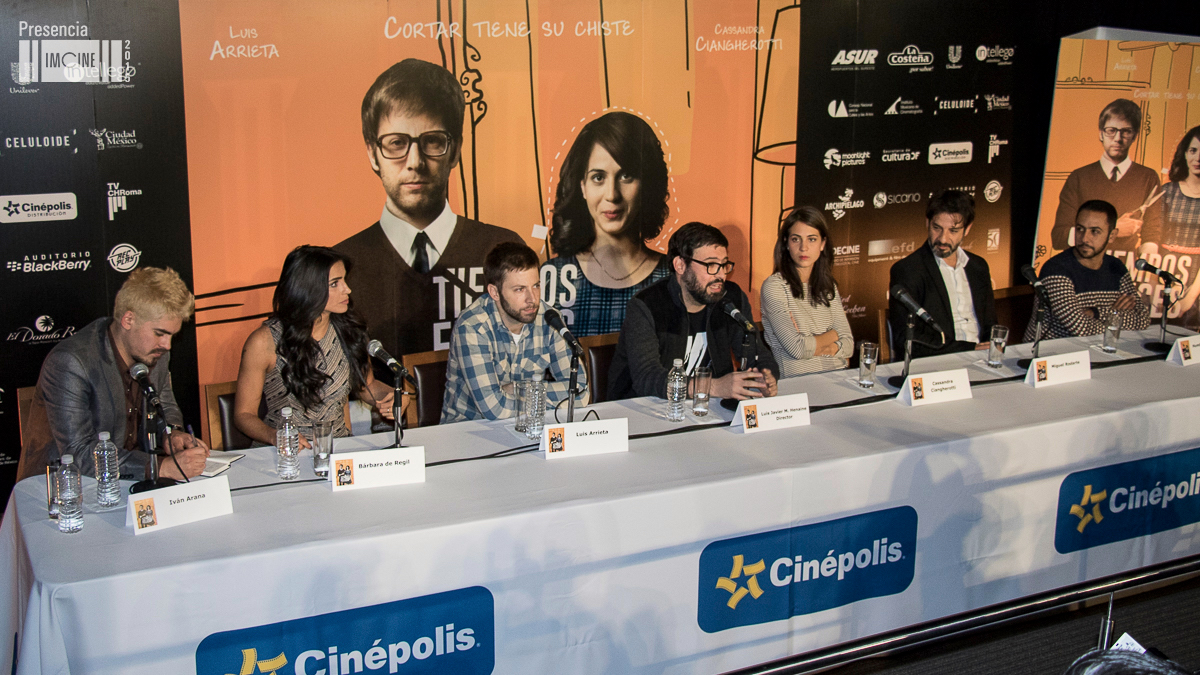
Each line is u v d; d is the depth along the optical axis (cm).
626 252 443
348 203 382
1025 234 546
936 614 257
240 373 286
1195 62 531
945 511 250
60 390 231
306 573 184
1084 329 414
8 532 208
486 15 391
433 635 198
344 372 297
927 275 409
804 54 460
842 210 487
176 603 175
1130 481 280
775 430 257
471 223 407
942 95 500
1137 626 272
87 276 343
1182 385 302
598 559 209
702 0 432
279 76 360
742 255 470
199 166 354
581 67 414
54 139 330
